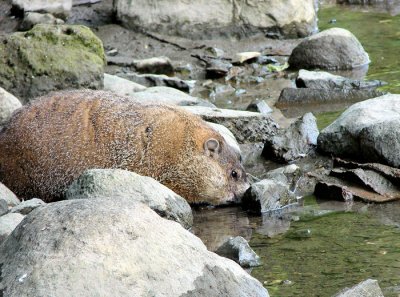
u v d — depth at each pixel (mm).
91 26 22672
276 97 19422
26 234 8633
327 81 19391
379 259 10969
